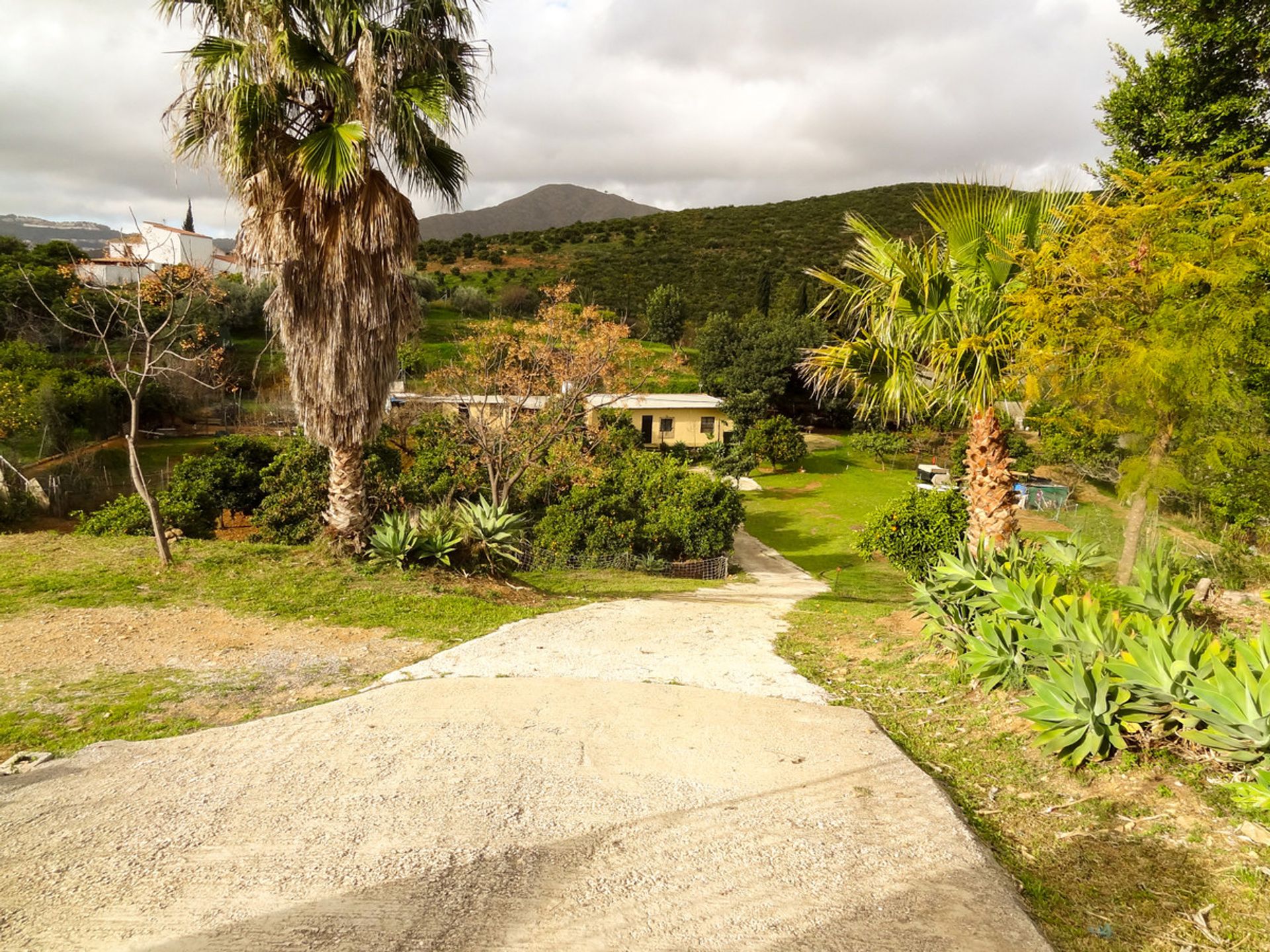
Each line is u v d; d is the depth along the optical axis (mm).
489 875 3371
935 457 37156
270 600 9000
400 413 25703
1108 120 13727
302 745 4957
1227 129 12383
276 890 3236
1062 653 4887
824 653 7578
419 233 10125
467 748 4910
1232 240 6102
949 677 6121
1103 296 6492
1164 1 12305
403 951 2816
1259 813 3494
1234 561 9617
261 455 21750
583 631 8523
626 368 20828
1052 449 18438
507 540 11672
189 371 30484
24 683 6180
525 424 19875
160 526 10086
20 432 26188
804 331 44812
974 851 3551
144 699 5910
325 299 9492
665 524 19688
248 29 8758
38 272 35125
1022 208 7355
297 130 9727
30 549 10930
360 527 10891
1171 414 6824
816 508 30641
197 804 4086
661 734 5195
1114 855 3434
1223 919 2906
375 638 7867
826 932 2920
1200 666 4117
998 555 7219
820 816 3936
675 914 3066
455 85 10359
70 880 3307
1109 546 14352
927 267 7664
